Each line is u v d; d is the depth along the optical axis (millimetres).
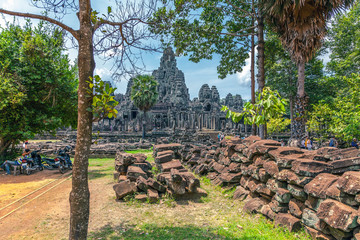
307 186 3818
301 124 12078
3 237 4078
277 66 26469
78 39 3143
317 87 26828
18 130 11070
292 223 3914
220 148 8742
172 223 4605
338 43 26109
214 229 4273
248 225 4422
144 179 6520
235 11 15008
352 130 9461
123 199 6156
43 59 11148
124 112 58625
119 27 4039
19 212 5375
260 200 5227
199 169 9398
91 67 3174
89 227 4426
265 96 6977
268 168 4961
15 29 11734
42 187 7852
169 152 9219
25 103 11469
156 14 4262
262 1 10719
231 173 7098
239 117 7234
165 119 54438
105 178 9086
